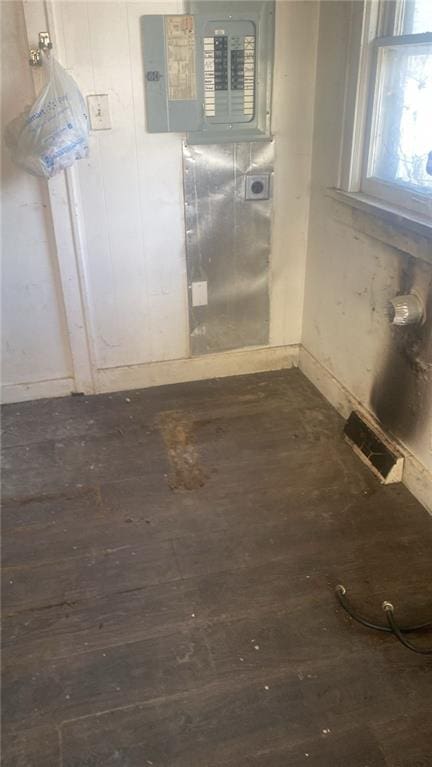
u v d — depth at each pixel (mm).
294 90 2439
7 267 2471
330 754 1353
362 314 2299
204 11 2213
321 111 2420
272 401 2697
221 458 2326
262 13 2260
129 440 2443
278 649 1590
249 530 1980
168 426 2531
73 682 1513
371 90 2084
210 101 2365
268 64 2355
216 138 2432
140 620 1676
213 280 2695
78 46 2176
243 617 1681
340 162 2301
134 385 2809
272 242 2697
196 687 1497
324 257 2566
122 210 2463
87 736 1396
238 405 2674
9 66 2164
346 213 2289
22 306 2555
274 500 2107
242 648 1593
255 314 2822
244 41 2293
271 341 2908
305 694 1477
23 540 1953
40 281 2527
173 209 2514
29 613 1700
